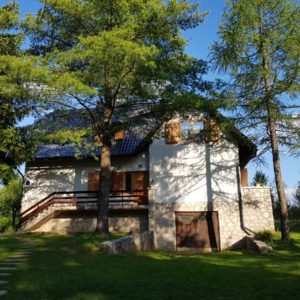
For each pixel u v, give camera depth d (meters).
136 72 15.07
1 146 21.61
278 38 15.50
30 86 14.46
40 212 22.59
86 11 15.57
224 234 20.42
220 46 16.72
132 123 24.53
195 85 17.33
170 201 21.52
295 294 8.05
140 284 8.98
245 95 16.61
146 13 15.45
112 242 14.23
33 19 16.97
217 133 19.84
